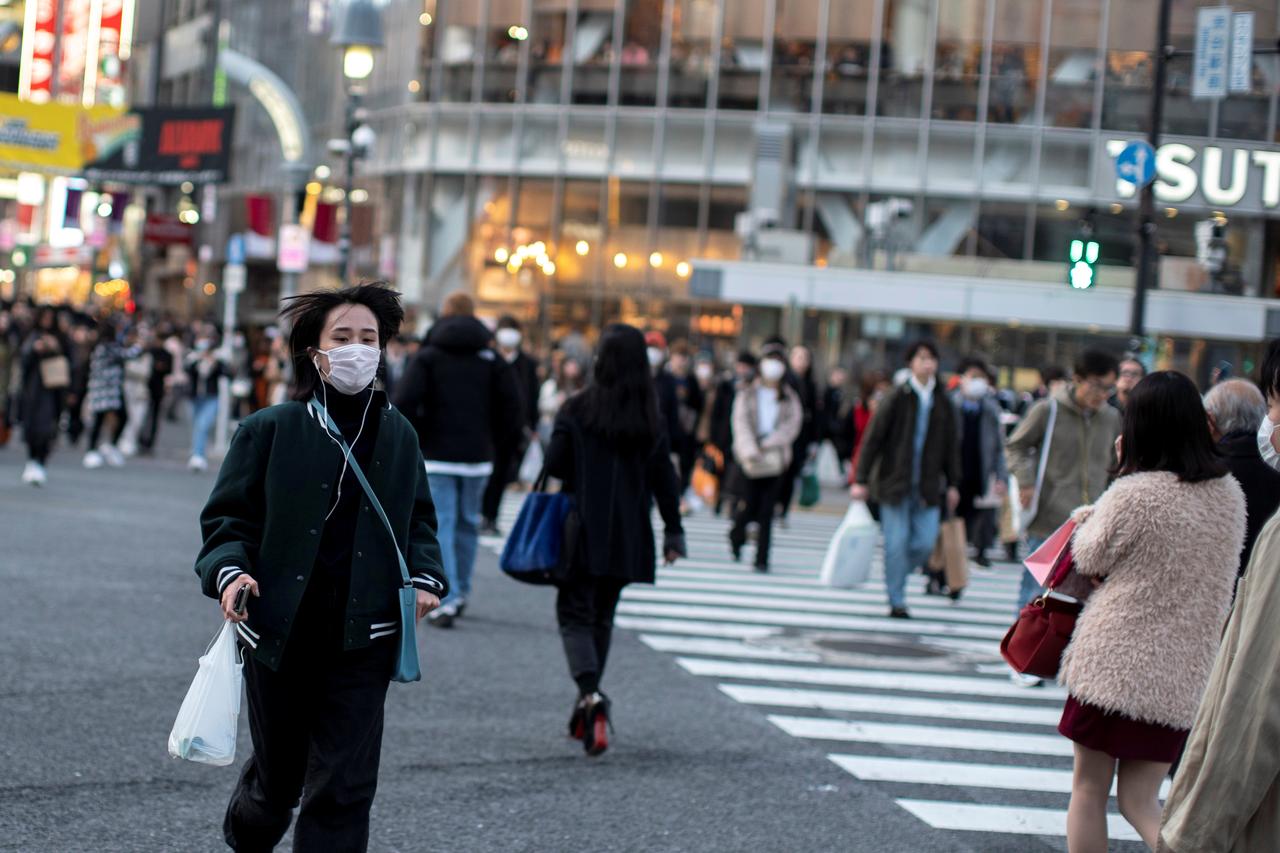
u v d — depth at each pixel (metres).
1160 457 12.20
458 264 90.75
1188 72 79.06
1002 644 12.84
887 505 28.86
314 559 10.12
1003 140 82.50
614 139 88.06
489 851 13.34
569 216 88.75
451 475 24.62
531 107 89.62
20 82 153.75
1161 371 12.33
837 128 84.44
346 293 10.55
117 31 152.25
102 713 17.48
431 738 17.41
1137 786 12.18
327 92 106.75
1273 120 77.62
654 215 87.31
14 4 153.12
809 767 17.17
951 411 29.00
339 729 10.12
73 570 27.94
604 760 16.86
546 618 26.47
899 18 83.75
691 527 45.34
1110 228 80.31
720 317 85.69
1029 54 82.12
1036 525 23.45
